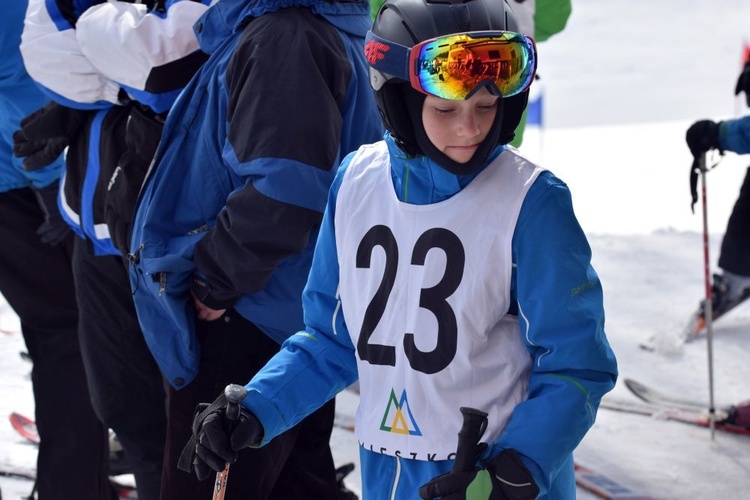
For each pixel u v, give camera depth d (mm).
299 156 4023
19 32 5637
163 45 4438
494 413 3236
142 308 4465
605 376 3158
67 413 5668
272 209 4027
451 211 3205
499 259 3156
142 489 5273
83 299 5117
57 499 5680
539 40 7121
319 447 4832
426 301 3221
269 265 4152
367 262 3367
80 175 5082
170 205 4355
